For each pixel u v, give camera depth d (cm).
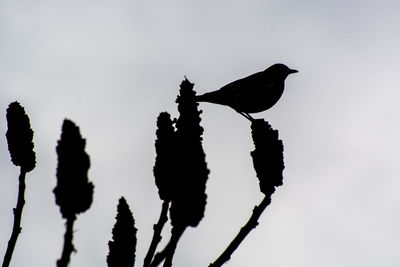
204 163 552
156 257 516
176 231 523
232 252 570
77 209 413
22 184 636
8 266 559
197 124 581
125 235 616
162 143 608
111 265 607
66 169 420
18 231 593
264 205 630
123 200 636
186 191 527
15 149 661
